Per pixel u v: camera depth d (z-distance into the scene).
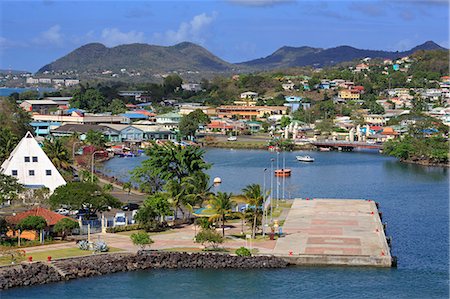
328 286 119.06
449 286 119.50
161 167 188.62
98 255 128.50
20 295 113.88
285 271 126.56
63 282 120.12
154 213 151.38
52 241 138.25
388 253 132.25
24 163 187.00
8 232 140.75
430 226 169.88
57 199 157.25
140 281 121.38
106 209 161.50
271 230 146.75
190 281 121.69
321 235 147.00
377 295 115.44
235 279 122.31
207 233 134.88
